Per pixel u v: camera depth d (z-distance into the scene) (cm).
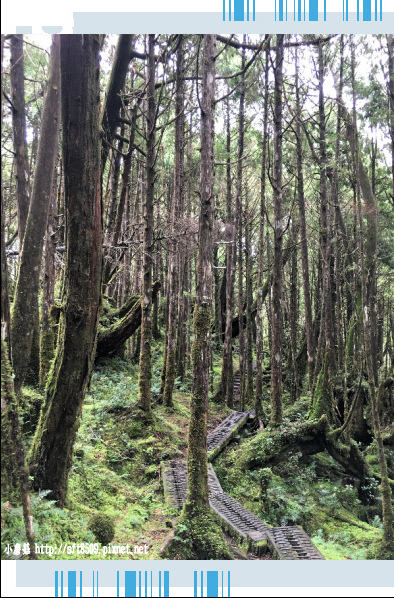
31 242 560
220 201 1675
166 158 1497
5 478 351
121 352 1443
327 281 1074
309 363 1265
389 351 1410
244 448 992
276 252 994
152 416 973
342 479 978
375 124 1056
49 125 570
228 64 1253
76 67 439
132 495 706
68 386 479
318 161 1077
